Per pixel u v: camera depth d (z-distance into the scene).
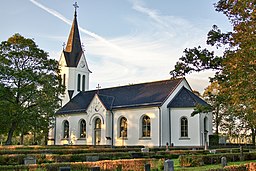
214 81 19.23
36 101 47.06
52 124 56.00
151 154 28.30
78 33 66.12
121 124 49.31
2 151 25.61
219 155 25.69
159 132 44.19
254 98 15.98
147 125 46.12
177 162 25.36
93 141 51.72
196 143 43.47
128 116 48.12
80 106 57.44
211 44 19.39
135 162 18.39
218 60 18.73
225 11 17.62
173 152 30.67
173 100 46.62
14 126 48.66
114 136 49.28
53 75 50.84
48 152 27.95
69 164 16.33
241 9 16.34
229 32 19.03
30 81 47.47
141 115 46.56
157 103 45.12
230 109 28.50
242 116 27.64
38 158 21.88
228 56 17.48
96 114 51.62
